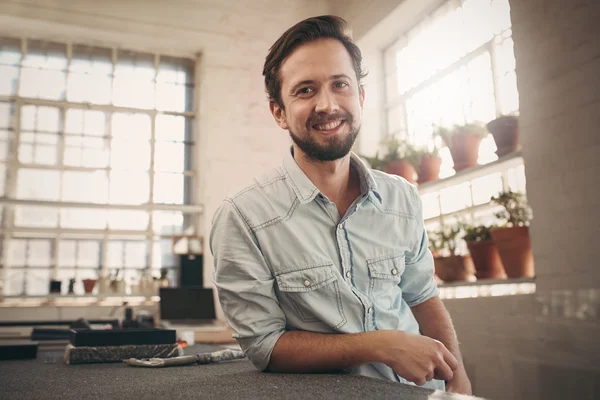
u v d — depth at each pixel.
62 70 4.80
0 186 4.50
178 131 5.07
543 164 2.68
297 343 1.06
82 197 4.69
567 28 2.59
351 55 1.17
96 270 4.63
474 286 3.26
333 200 1.24
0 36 4.67
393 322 1.21
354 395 0.74
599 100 2.41
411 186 1.35
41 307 4.26
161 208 4.83
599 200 2.39
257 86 5.04
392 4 4.30
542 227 2.67
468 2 3.82
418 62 4.38
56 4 4.56
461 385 1.29
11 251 4.43
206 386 0.90
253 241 1.14
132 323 3.13
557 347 2.54
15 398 0.86
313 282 1.13
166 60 5.13
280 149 4.99
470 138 3.36
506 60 3.44
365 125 4.75
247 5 5.13
